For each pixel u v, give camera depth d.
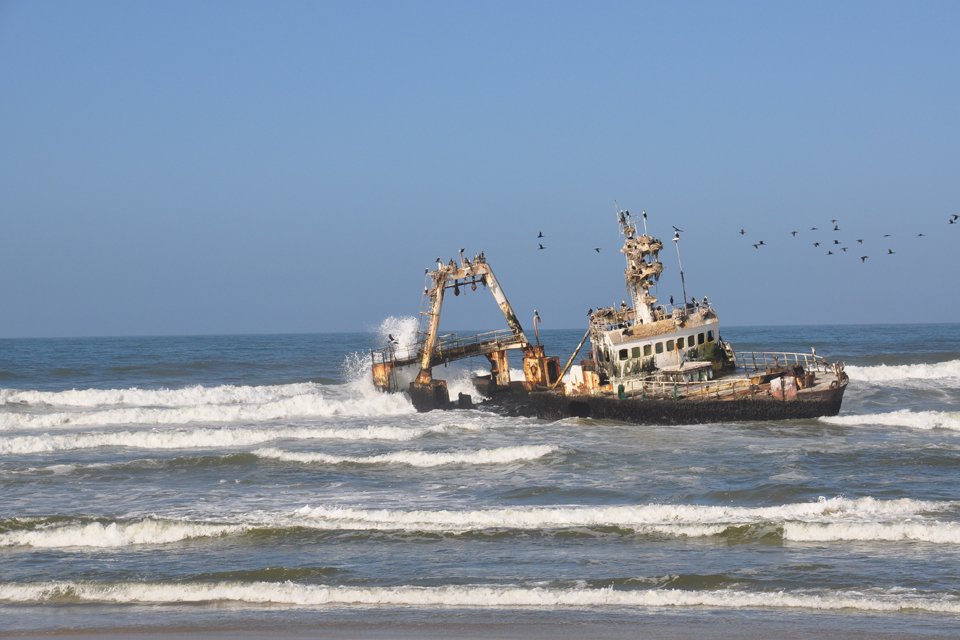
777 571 42.97
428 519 52.22
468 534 49.69
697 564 44.38
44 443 80.06
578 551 46.88
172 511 55.62
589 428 84.31
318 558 46.50
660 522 50.75
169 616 39.06
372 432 84.19
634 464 67.31
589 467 66.69
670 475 63.44
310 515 53.47
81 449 80.25
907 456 68.12
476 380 105.69
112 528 50.50
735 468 65.12
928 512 51.34
